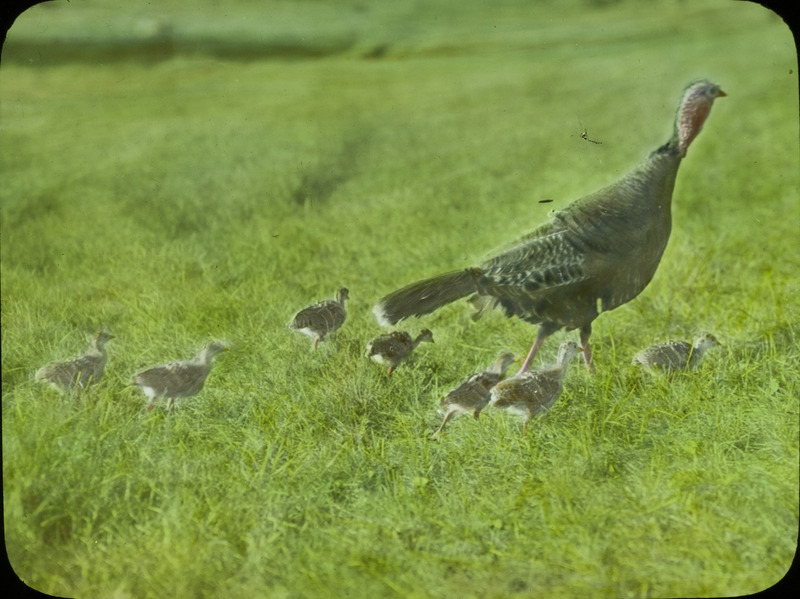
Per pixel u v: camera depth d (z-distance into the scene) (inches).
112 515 257.6
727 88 317.7
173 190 343.6
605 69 329.4
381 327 321.4
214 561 243.3
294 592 236.4
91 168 335.0
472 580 238.8
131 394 292.4
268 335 317.1
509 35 339.0
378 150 348.2
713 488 260.8
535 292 281.3
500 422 285.3
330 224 348.2
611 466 268.4
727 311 330.6
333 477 269.0
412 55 341.4
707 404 289.0
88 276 327.0
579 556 244.1
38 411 280.8
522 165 330.0
